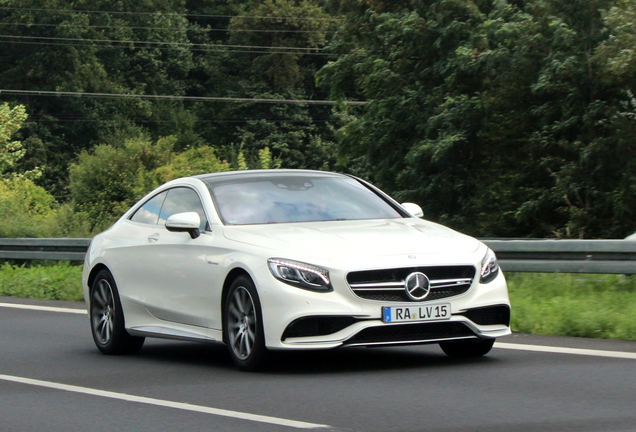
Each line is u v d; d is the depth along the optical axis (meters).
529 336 21.72
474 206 66.81
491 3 70.06
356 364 18.28
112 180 86.06
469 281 17.20
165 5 179.62
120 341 21.00
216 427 13.21
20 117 94.00
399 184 72.62
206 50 181.62
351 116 173.00
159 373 18.22
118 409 14.73
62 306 31.86
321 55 179.00
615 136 57.78
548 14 60.88
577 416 13.30
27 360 20.44
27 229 55.03
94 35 164.38
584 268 26.17
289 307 16.62
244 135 169.25
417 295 16.72
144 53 172.38
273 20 173.12
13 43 158.38
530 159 64.38
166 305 19.62
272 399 15.07
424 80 72.38
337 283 16.59
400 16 72.19
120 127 162.88
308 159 172.75
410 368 17.64
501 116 65.38
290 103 172.75
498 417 13.35
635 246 25.31
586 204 59.69
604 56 57.47
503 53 62.66
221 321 18.16
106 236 22.11
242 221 18.89
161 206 20.97
